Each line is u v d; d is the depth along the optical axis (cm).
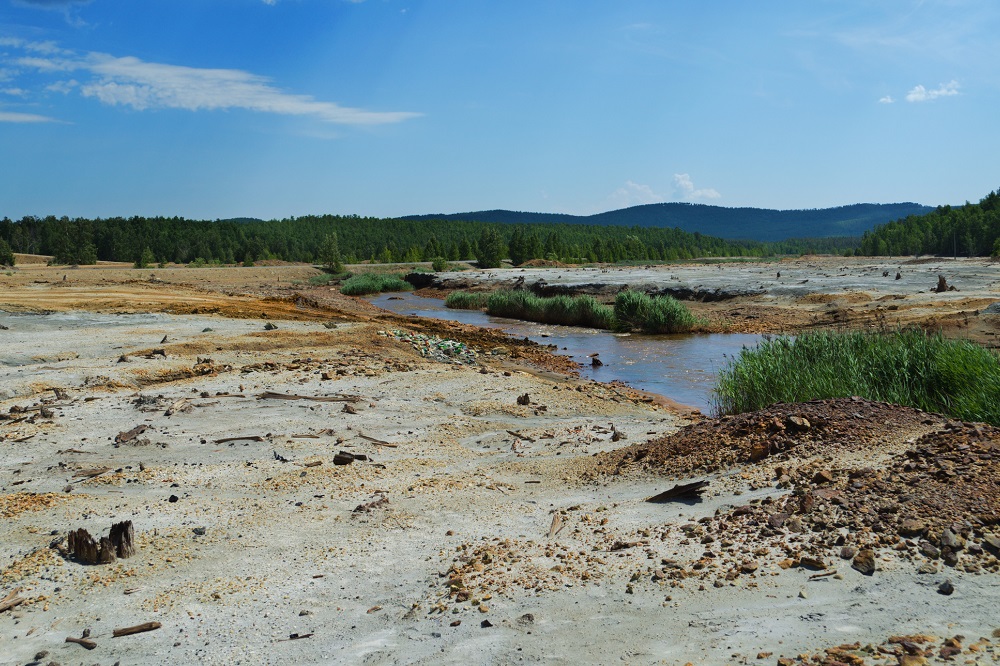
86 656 455
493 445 1080
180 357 1783
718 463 751
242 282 7162
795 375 1248
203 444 1045
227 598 534
